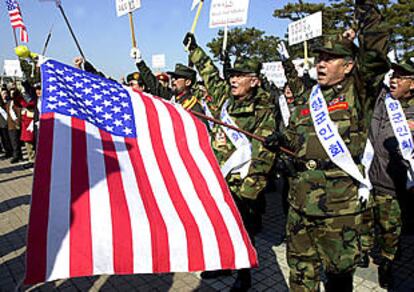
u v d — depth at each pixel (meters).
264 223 5.17
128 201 1.80
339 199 2.24
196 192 2.15
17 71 10.05
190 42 3.79
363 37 2.05
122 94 2.52
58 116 2.01
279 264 3.84
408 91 3.37
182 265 1.74
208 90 3.69
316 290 2.49
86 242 1.56
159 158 2.26
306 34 4.75
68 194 1.68
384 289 3.30
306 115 2.46
